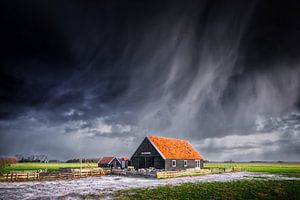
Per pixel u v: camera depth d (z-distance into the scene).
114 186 37.25
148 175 53.06
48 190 33.47
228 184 39.06
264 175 62.22
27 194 30.23
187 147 75.06
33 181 45.59
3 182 43.47
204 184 39.06
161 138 69.50
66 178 50.88
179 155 66.25
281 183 40.78
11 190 33.62
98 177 53.94
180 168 65.00
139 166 65.12
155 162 62.31
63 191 32.50
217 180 46.56
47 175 50.47
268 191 31.59
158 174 50.84
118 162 96.88
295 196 28.34
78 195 29.36
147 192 30.81
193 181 44.56
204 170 65.44
